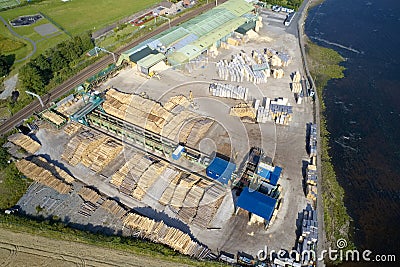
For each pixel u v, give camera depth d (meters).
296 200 58.28
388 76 88.19
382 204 59.75
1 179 61.84
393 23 109.56
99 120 71.12
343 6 119.62
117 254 50.81
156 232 52.66
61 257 50.47
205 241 52.50
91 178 61.91
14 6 116.69
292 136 70.00
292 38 102.06
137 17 111.56
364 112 77.75
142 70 85.81
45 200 58.16
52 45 96.94
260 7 118.00
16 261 50.09
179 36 94.38
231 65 88.12
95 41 99.38
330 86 85.00
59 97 79.12
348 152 68.62
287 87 83.25
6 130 70.88
